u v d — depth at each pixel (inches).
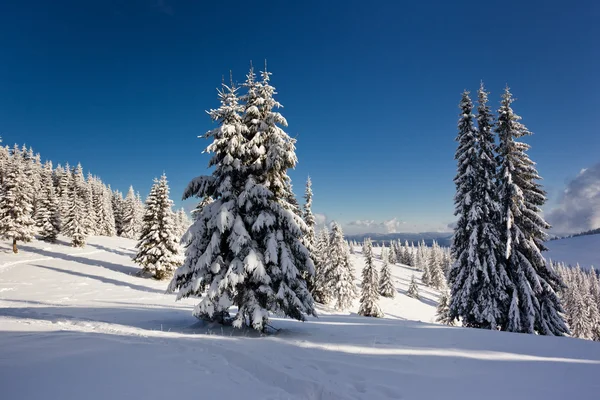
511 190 701.3
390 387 221.9
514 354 318.3
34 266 1485.0
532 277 676.7
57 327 384.2
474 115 747.4
